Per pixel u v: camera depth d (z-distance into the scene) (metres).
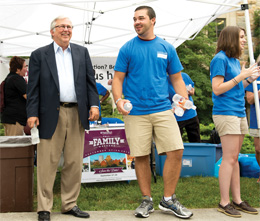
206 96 14.05
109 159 5.20
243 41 3.61
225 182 3.54
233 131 3.47
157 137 3.42
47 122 3.29
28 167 3.81
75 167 3.45
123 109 3.24
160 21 6.59
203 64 14.18
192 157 5.79
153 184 5.24
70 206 3.47
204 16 6.10
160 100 3.38
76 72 3.38
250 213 3.55
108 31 7.07
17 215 3.50
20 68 5.62
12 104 5.54
